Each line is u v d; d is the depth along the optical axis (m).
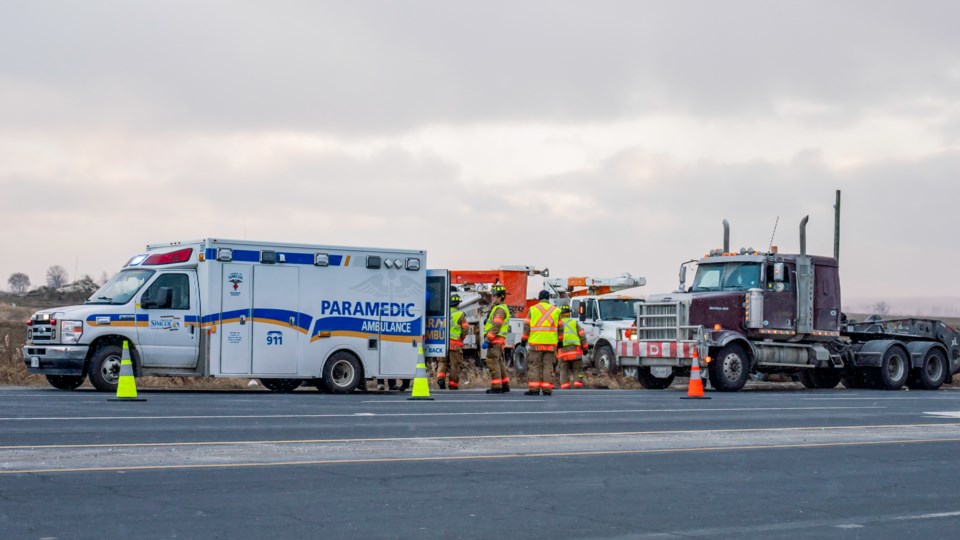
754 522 8.44
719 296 27.77
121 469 10.17
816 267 28.97
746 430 15.35
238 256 22.30
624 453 12.41
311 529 7.76
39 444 11.71
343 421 15.29
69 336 21.00
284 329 22.64
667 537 7.79
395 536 7.61
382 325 23.77
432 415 16.67
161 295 21.61
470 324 35.72
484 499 9.13
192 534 7.49
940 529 8.33
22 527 7.58
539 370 22.88
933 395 26.64
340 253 23.33
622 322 33.03
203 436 12.81
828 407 20.67
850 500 9.59
